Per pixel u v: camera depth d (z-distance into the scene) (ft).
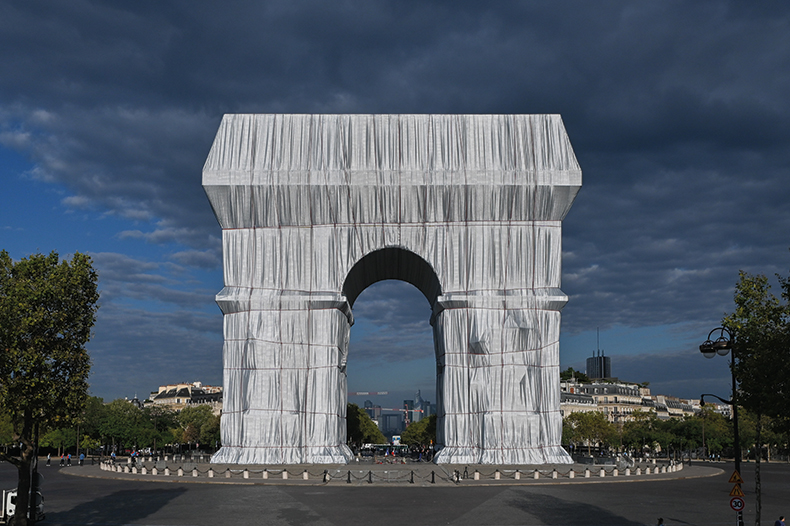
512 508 118.11
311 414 199.21
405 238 207.21
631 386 646.33
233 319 203.21
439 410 218.18
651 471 208.54
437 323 216.33
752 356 104.22
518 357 201.57
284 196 204.54
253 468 185.37
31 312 89.66
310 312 202.80
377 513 111.14
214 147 207.00
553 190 205.16
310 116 209.77
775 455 439.63
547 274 205.87
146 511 113.39
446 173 205.05
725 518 109.29
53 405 92.48
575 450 453.17
